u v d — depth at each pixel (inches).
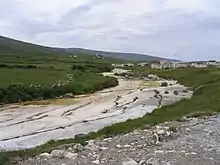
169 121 957.2
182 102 1647.4
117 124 1007.0
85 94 2640.3
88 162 494.9
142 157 518.9
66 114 1665.8
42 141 1075.3
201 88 2527.1
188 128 786.8
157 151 555.5
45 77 2938.0
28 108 1860.2
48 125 1378.0
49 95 2335.1
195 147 584.1
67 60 6889.8
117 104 2037.4
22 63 4402.1
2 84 2215.8
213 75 3659.0
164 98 2297.0
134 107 1879.9
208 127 799.1
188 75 4431.6
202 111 1124.5
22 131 1261.1
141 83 3986.2
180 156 522.3
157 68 7805.1
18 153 554.9
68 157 524.1
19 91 2166.6
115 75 5477.4
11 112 1723.7
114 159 510.3
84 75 3644.2
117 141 650.8
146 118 1147.3
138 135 708.0
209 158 509.0
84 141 706.2
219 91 1847.9
